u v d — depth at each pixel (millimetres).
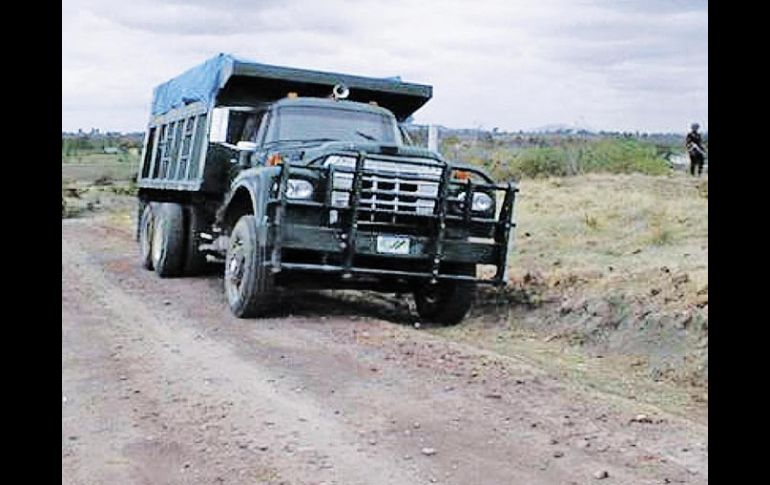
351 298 12281
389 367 7598
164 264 13625
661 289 9672
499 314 10984
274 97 12062
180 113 13578
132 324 9523
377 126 11188
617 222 15219
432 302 10797
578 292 10453
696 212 14945
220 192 12141
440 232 9594
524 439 5785
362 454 5492
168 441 5707
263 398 6645
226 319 9867
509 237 9922
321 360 7855
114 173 44156
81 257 16984
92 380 7090
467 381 7148
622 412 6410
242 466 5281
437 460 5402
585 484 5062
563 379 7602
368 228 9461
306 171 9250
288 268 9211
